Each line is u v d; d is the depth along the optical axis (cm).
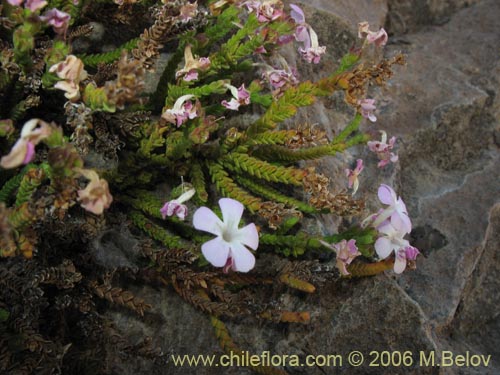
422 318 22
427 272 25
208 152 20
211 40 20
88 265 19
